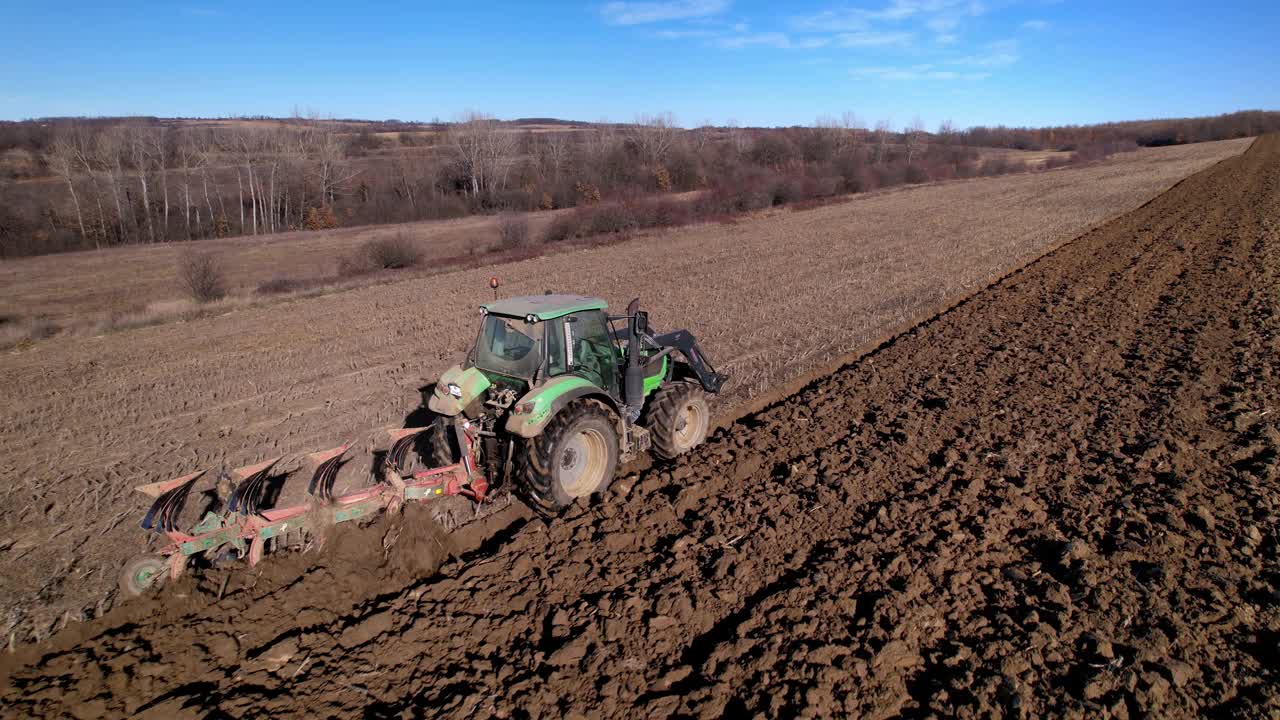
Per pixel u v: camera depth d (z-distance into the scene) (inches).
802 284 709.9
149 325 663.1
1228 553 198.5
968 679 154.3
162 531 194.9
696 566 205.5
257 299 789.9
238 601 195.2
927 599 183.6
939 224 1196.5
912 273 746.8
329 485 222.2
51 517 260.5
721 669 161.5
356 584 204.7
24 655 179.9
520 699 154.9
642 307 624.1
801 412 341.1
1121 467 258.5
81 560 229.3
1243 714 141.3
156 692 162.4
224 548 214.1
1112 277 640.4
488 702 154.9
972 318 530.6
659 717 148.5
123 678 165.3
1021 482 251.6
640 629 178.2
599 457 256.1
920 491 244.5
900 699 150.3
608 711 150.9
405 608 193.2
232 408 389.7
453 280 882.1
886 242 1005.8
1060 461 267.1
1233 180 1485.0
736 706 149.8
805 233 1179.9
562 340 244.7
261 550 207.2
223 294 860.6
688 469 272.1
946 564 198.7
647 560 211.6
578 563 209.9
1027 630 169.8
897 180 2461.9
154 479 294.2
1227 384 343.0
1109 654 159.5
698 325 547.5
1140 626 169.5
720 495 252.8
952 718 144.7
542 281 815.1
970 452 277.7
